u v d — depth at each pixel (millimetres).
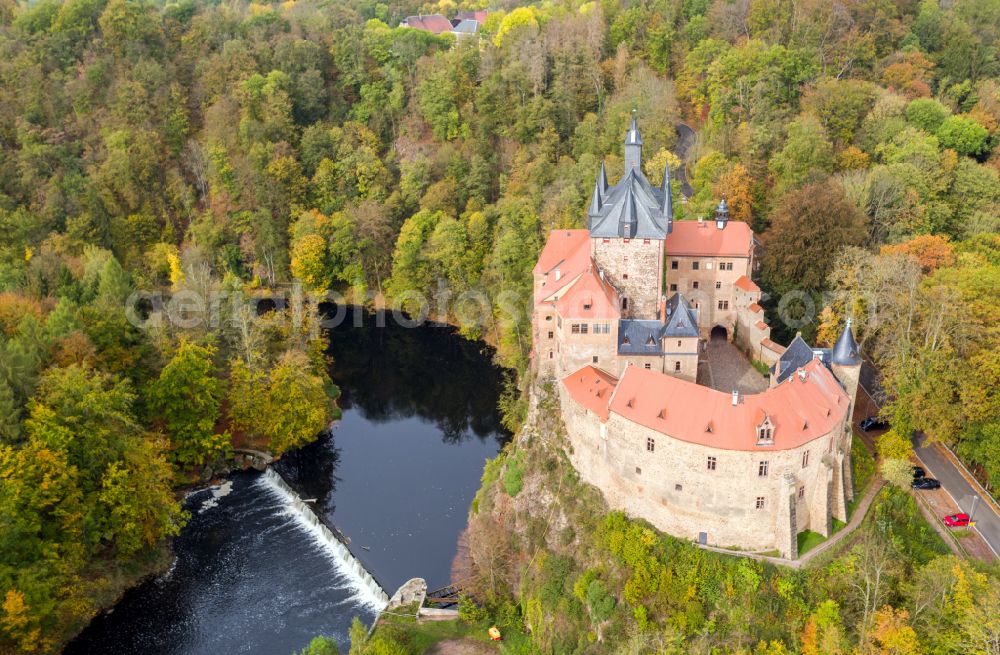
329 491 116125
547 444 102250
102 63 190125
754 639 76188
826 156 141000
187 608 94000
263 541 105125
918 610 72062
